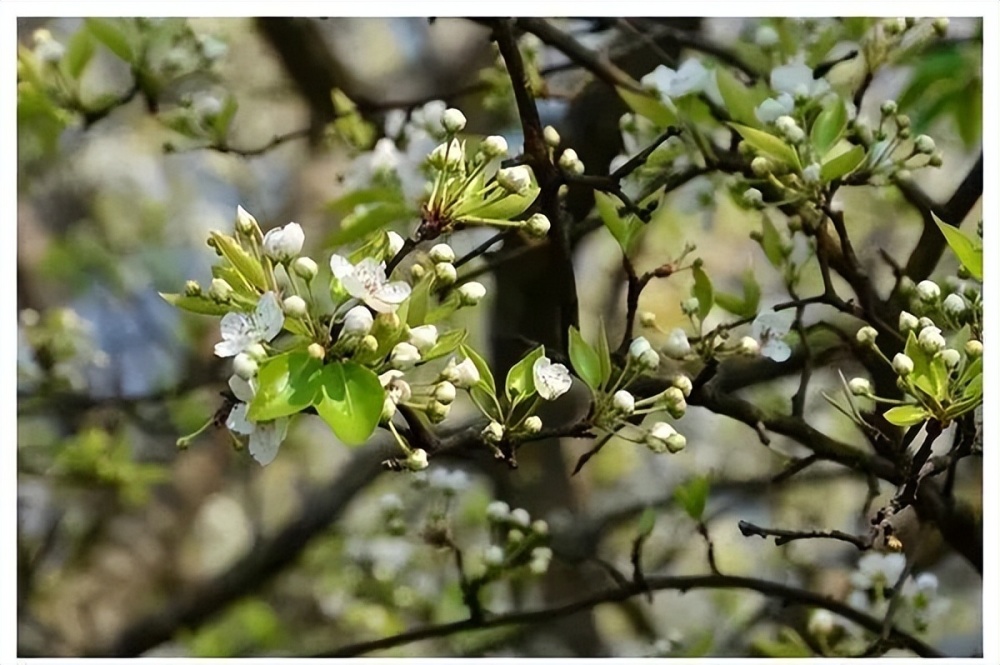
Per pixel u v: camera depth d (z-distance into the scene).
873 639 1.48
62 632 1.99
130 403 1.80
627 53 1.52
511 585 1.82
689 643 1.79
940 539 1.57
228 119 1.50
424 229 1.23
